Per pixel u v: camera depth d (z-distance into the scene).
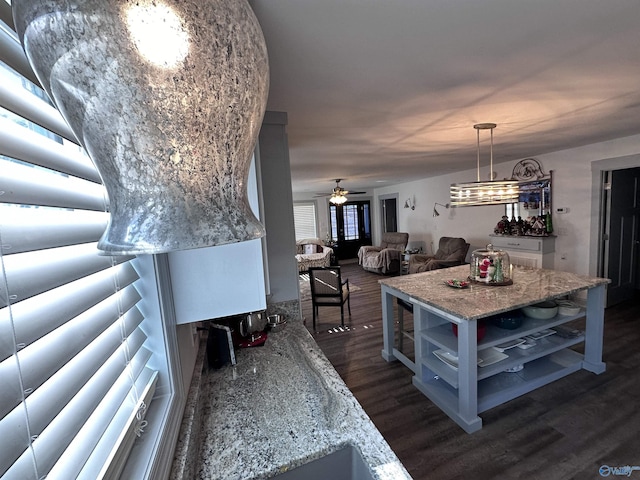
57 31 0.29
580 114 2.29
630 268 4.07
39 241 0.42
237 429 0.94
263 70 0.39
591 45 1.30
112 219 0.38
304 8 0.98
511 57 1.39
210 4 0.31
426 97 1.83
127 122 0.32
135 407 0.72
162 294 0.87
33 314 0.41
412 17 1.06
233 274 1.00
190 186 0.36
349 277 6.83
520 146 3.53
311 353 1.44
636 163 3.27
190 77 0.31
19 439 0.36
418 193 7.17
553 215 4.16
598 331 2.37
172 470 0.72
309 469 0.85
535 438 1.81
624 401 2.07
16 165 0.44
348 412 1.01
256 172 1.03
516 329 2.16
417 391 2.36
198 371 1.19
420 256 6.20
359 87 1.64
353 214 9.22
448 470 1.63
